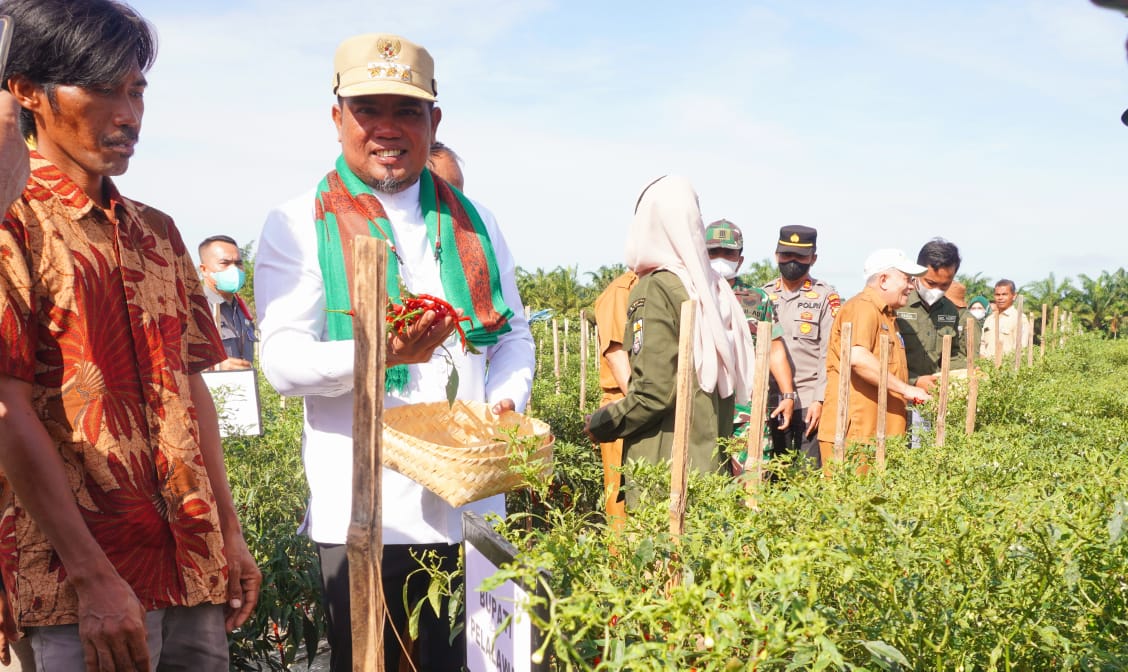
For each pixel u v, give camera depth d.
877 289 5.93
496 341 2.94
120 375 1.93
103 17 1.86
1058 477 3.60
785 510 2.02
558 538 1.79
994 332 12.75
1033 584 1.85
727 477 2.41
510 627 1.63
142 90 1.99
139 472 1.93
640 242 3.37
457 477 2.31
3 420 1.74
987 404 7.00
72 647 1.87
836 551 1.67
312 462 2.73
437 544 2.69
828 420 5.90
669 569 1.83
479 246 2.94
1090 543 1.83
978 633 1.75
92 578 1.80
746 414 3.95
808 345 6.82
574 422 8.10
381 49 2.69
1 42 1.39
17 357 1.75
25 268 1.78
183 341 2.15
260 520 4.09
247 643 3.73
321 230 2.73
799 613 1.33
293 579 3.74
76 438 1.85
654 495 2.29
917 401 6.63
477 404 2.75
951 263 7.54
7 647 1.92
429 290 2.81
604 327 4.46
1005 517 2.04
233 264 6.70
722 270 5.88
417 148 2.78
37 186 1.85
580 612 1.35
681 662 1.44
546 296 34.59
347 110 2.74
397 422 2.58
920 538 1.90
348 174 2.81
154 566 1.95
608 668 1.41
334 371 2.50
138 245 2.03
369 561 1.56
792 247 6.85
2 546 1.84
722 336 3.24
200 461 2.07
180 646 2.06
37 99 1.85
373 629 1.57
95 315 1.89
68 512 1.79
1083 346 17.80
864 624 1.69
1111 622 1.84
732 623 1.32
